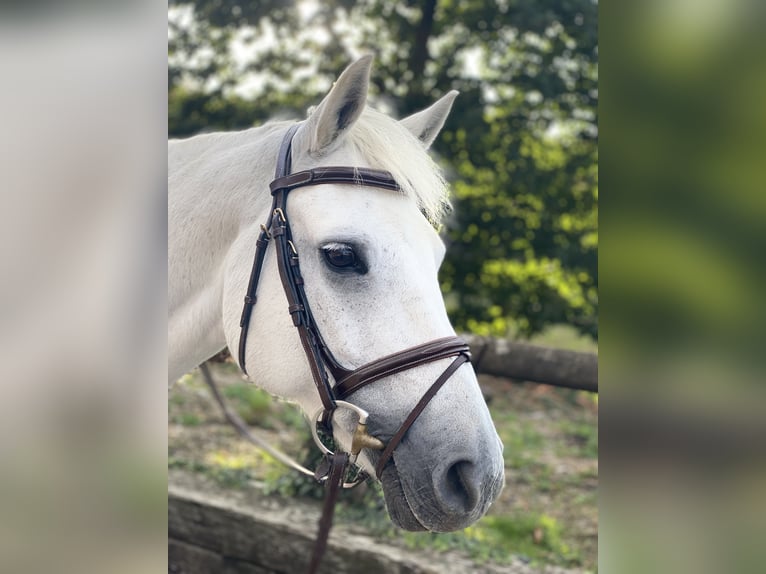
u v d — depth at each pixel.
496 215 5.27
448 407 1.32
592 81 5.15
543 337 5.70
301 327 1.41
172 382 1.79
